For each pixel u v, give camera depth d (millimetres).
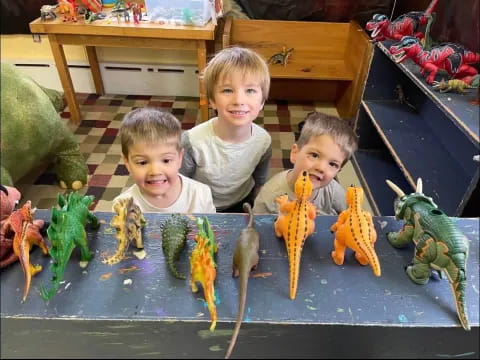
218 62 1011
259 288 592
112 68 2357
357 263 634
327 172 872
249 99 1013
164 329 567
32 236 595
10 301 561
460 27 1322
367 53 1909
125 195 937
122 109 2236
